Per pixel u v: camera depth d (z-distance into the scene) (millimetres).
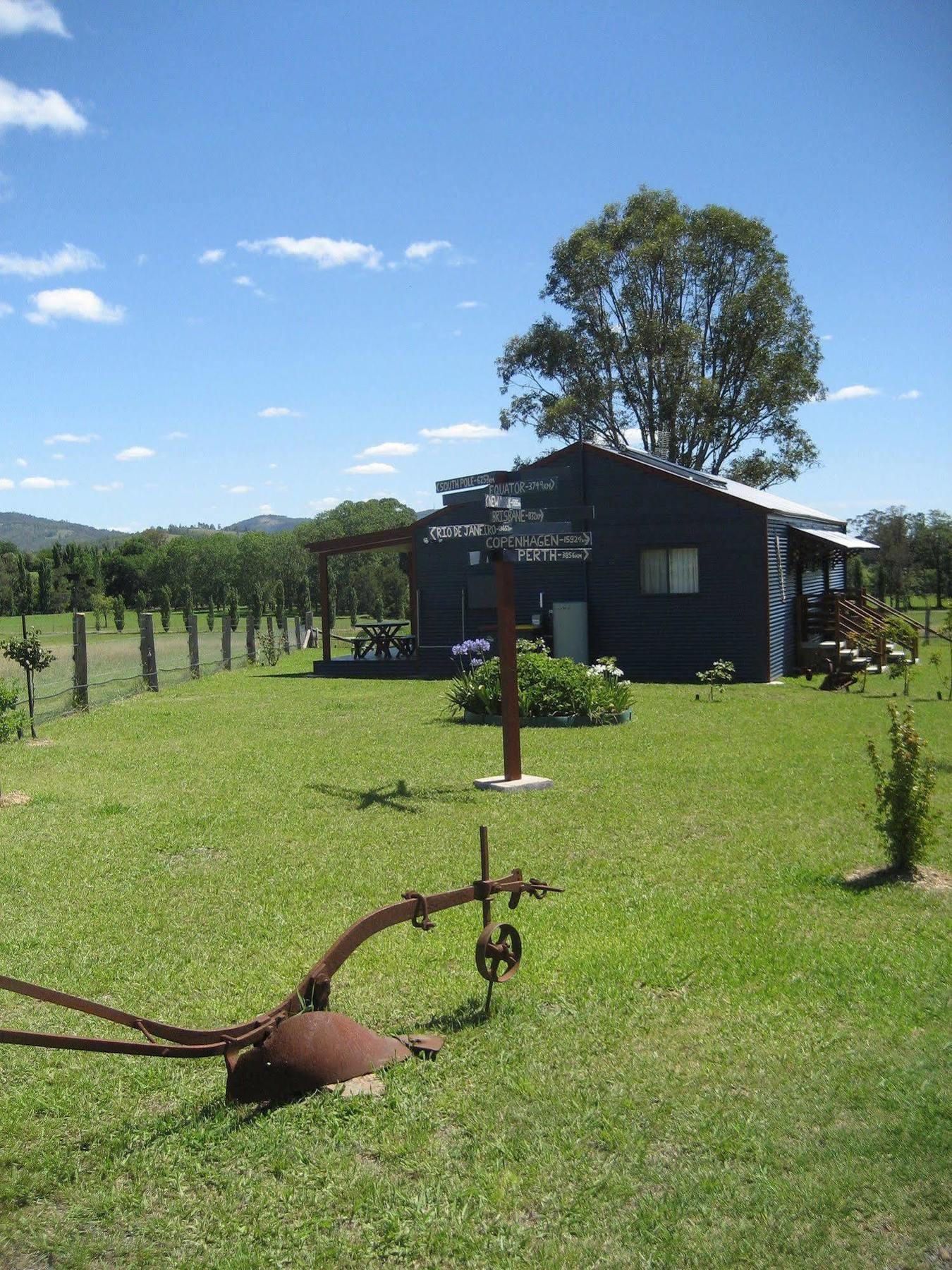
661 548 21969
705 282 43562
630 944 5598
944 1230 3145
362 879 6992
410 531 23891
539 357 44812
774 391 43438
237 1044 3971
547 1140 3670
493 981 4750
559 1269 3023
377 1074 4141
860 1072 4105
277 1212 3346
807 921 5961
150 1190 3494
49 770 11211
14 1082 4250
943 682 20734
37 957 5633
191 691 20406
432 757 11781
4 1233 3295
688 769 10719
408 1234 3191
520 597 23156
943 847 7559
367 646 25266
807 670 22000
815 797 9305
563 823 8461
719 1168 3484
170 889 6855
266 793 9852
